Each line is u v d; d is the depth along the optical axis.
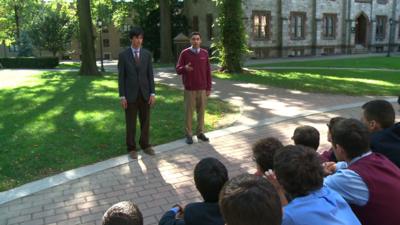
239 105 11.73
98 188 5.50
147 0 39.41
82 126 8.84
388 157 3.32
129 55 6.70
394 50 51.06
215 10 37.19
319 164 2.30
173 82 18.11
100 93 13.85
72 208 4.92
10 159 6.70
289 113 10.47
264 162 2.95
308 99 12.84
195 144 7.54
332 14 43.91
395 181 2.69
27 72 25.14
